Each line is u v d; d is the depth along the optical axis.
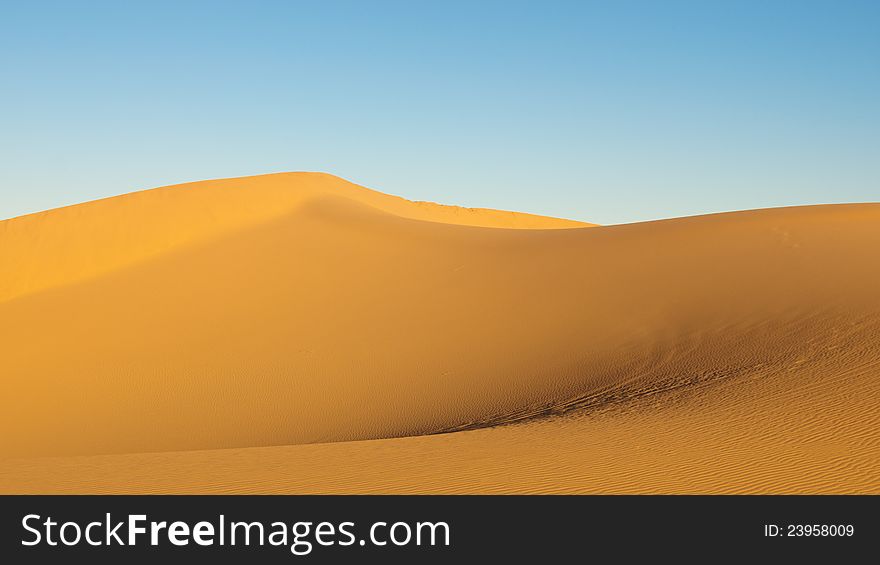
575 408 20.97
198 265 42.94
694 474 12.83
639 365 24.34
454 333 30.77
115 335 34.62
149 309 37.34
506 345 28.92
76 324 36.31
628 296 30.75
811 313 24.66
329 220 50.09
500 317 31.53
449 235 46.50
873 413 15.66
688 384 21.17
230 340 32.97
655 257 34.66
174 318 35.97
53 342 34.44
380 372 28.31
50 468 15.05
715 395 19.14
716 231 37.12
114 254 45.62
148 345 33.22
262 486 13.07
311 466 14.60
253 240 46.56
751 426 15.76
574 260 36.62
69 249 45.53
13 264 43.97
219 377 29.47
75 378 30.48
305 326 33.59
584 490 12.20
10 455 24.39
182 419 26.27
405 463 14.52
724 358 22.95
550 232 47.75
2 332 36.25
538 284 34.19
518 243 42.75
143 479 13.81
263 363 30.28
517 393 24.50
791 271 29.41
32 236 46.44
